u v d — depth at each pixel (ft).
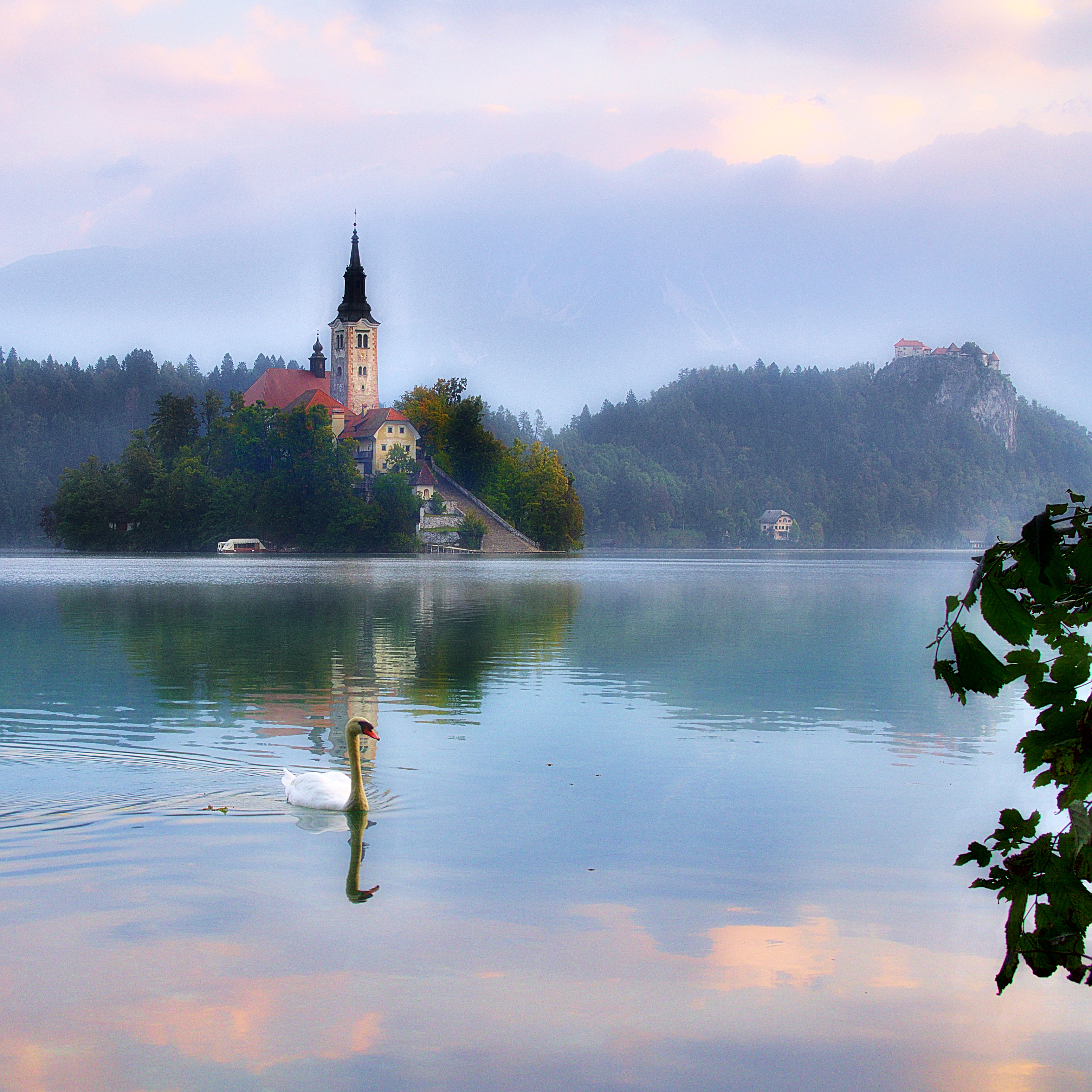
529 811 55.31
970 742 75.31
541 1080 29.27
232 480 618.03
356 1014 32.76
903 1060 30.45
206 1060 30.01
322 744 71.56
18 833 50.06
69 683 98.68
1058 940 15.90
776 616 188.44
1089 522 16.63
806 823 53.62
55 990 34.14
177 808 54.80
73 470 645.51
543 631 155.43
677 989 34.76
